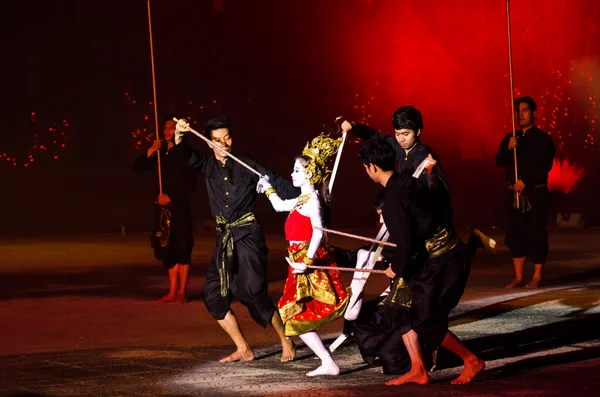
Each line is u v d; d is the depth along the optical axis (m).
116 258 27.42
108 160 61.59
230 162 14.02
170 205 19.45
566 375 11.85
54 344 14.87
